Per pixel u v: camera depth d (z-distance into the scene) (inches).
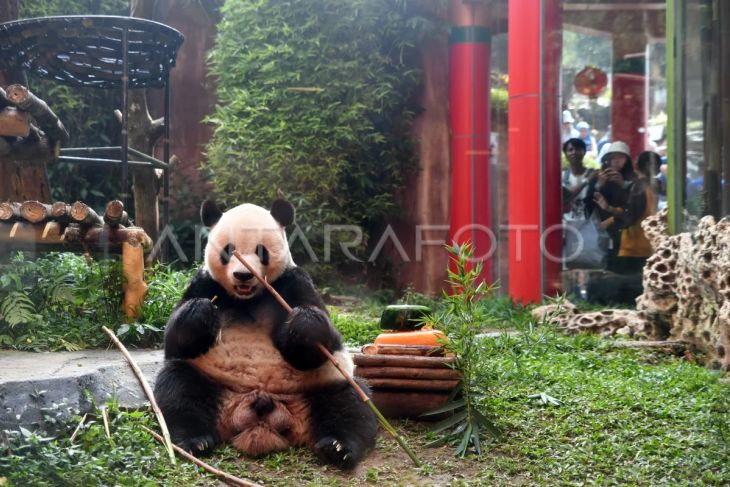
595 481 193.9
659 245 389.7
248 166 557.9
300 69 565.3
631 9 504.1
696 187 387.9
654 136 502.0
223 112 572.4
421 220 600.4
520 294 506.0
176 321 204.1
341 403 209.0
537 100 502.6
